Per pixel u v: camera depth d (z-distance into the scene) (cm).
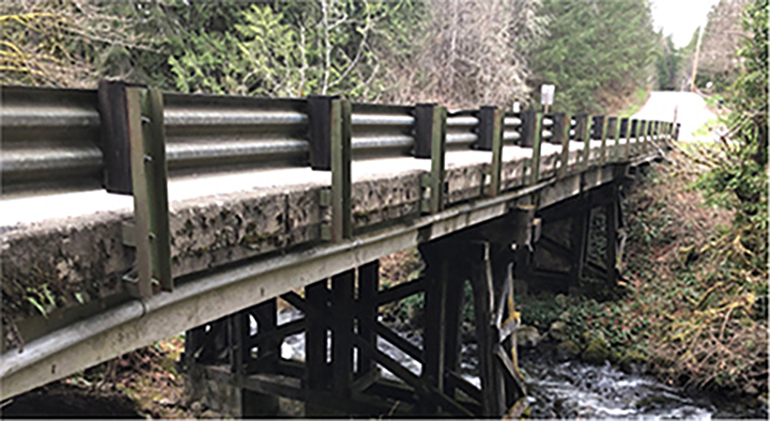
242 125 238
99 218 183
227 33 1508
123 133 185
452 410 574
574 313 1158
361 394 641
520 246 559
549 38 2572
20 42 988
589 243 1381
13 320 154
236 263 240
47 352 164
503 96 2098
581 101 2702
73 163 179
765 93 891
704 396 880
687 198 1356
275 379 684
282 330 692
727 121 981
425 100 1878
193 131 214
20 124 161
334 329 612
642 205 1443
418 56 1975
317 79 1531
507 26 2203
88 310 181
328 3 1580
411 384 589
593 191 1191
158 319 213
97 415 777
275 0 1561
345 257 322
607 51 2819
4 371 151
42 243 162
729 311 876
